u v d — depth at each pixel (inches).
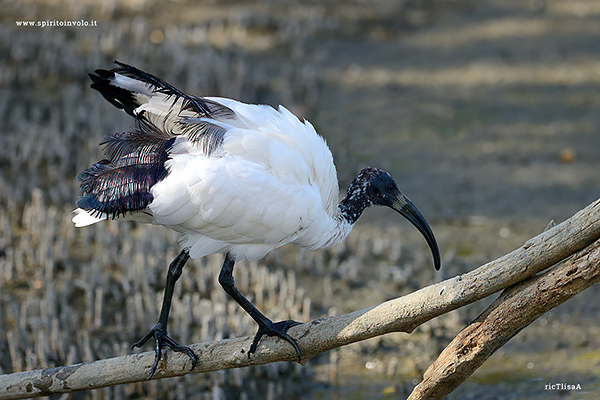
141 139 254.2
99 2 873.5
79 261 445.1
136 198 243.9
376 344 385.4
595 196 522.0
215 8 896.3
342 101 685.3
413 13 919.7
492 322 227.3
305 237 285.9
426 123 642.2
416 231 496.4
